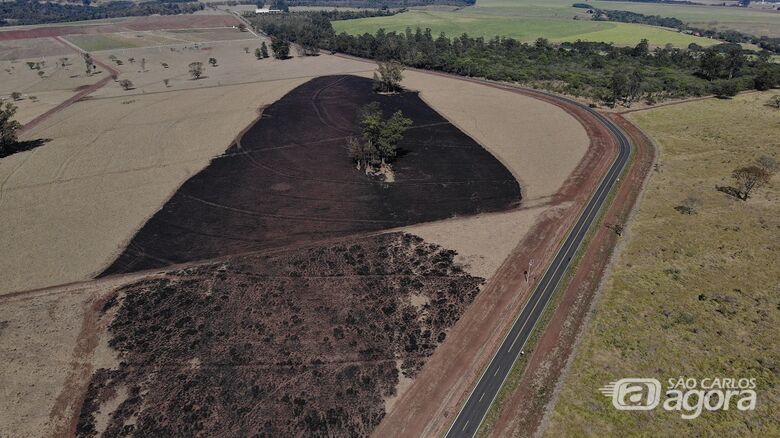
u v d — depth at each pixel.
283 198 85.19
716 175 91.38
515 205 81.75
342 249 69.62
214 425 44.56
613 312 56.88
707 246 68.81
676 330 53.72
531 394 47.03
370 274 64.19
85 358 51.66
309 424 44.62
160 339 54.03
